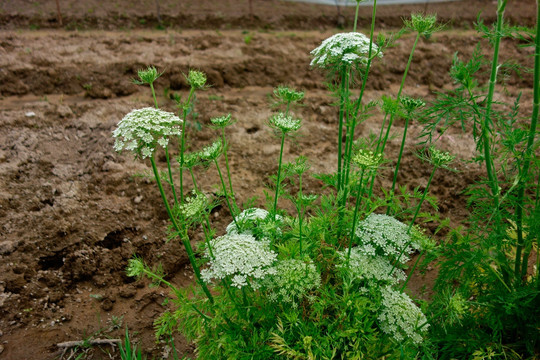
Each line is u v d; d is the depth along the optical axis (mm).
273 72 1570
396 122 1316
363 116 552
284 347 485
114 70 1474
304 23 2096
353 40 547
